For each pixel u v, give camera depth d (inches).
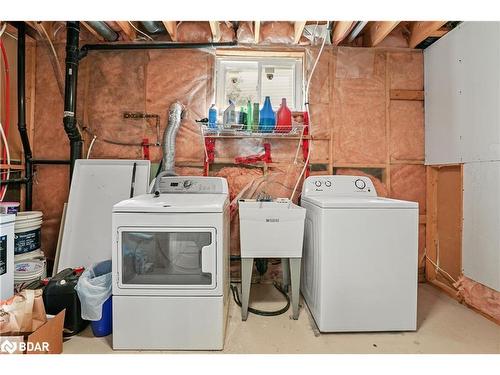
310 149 106.2
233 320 78.2
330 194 95.4
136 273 67.0
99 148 104.4
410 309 72.3
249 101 100.1
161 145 103.1
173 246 67.5
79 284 69.2
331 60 106.4
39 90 104.0
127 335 64.4
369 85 107.2
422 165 108.0
